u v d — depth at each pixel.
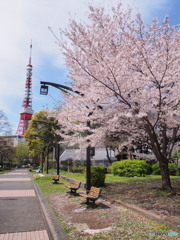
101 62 6.27
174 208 6.23
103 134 8.16
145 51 6.70
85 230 4.85
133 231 4.62
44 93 9.69
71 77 7.89
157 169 18.03
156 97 7.18
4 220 6.18
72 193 10.44
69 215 6.34
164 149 9.59
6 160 73.06
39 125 32.78
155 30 7.50
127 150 15.95
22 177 27.14
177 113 6.66
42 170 38.47
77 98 7.69
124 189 10.52
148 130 8.40
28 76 139.50
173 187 9.59
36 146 42.88
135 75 7.40
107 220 5.63
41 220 6.19
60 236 4.43
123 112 7.29
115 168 18.00
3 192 12.45
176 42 6.63
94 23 7.30
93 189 8.06
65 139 9.41
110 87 6.92
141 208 6.45
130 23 7.30
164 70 6.72
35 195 11.23
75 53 7.02
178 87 7.02
